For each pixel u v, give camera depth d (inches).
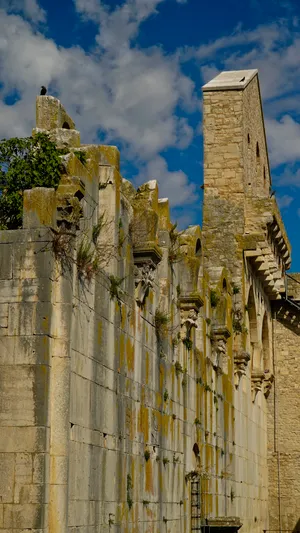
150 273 1040.8
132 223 1027.3
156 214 1041.5
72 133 908.0
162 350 1141.7
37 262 766.5
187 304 1253.1
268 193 2022.6
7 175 835.4
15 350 753.0
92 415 855.1
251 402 1871.3
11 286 765.3
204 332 1414.9
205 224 1717.5
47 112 914.1
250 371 1854.1
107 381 906.1
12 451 733.9
